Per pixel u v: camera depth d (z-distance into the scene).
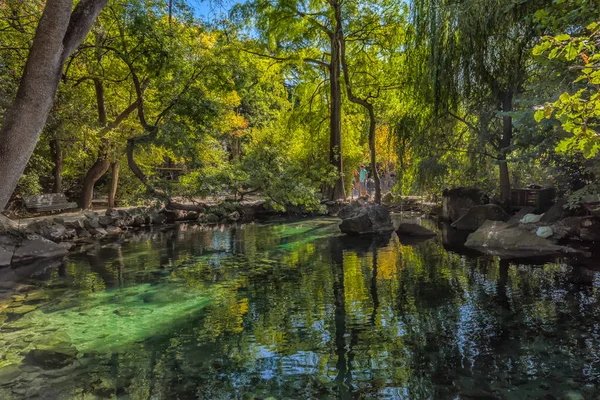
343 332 4.41
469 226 11.88
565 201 9.63
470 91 10.61
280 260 8.34
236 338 4.30
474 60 10.20
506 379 3.33
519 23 8.76
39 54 4.11
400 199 19.42
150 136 8.78
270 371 3.55
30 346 4.12
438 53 10.61
